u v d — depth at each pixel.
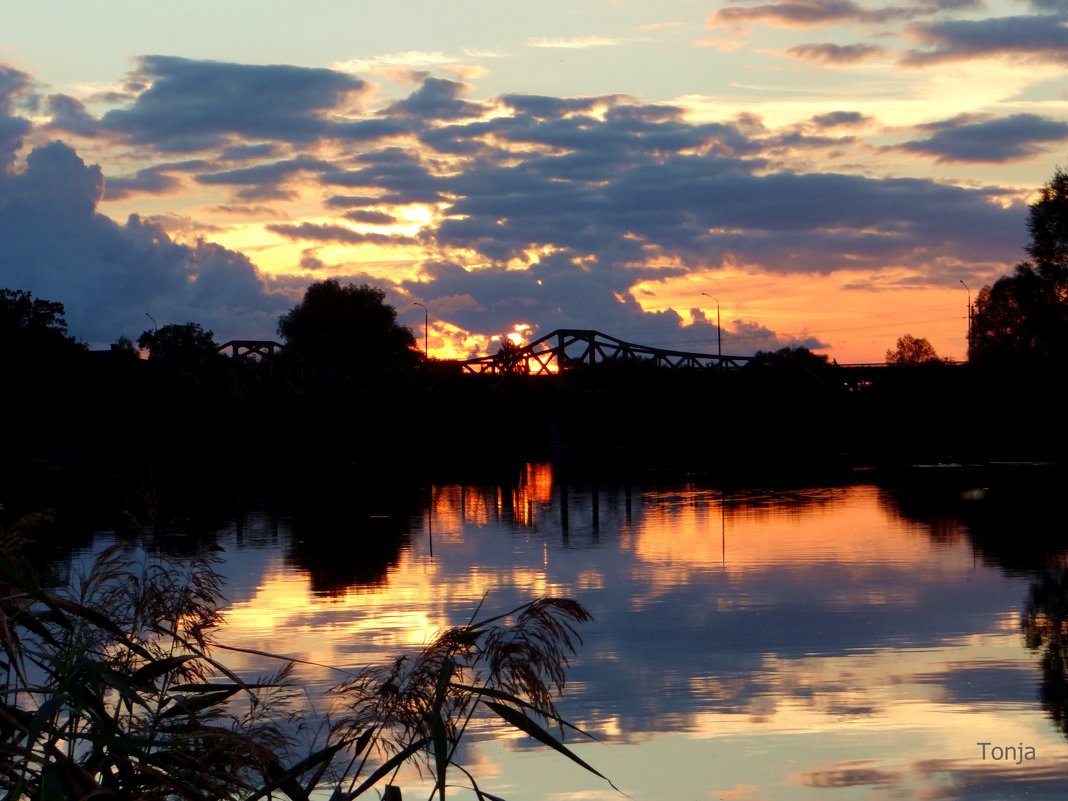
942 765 9.79
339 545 29.72
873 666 13.82
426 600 19.89
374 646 15.29
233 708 10.61
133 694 3.13
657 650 14.95
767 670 13.64
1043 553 25.36
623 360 110.75
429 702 3.10
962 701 12.02
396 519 38.00
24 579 2.93
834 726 11.10
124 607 3.61
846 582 21.28
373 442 114.06
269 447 105.19
